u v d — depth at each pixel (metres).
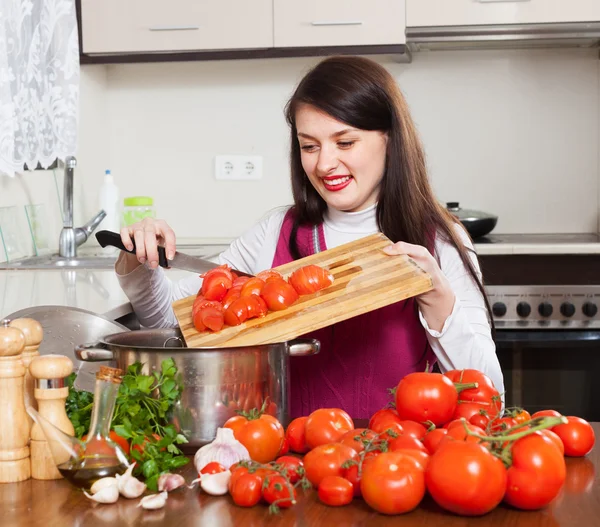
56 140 2.60
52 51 2.57
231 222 3.49
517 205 3.36
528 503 0.88
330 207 1.72
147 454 0.97
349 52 3.02
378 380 1.65
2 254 2.62
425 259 1.39
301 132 1.53
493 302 2.80
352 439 0.99
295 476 0.95
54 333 1.56
